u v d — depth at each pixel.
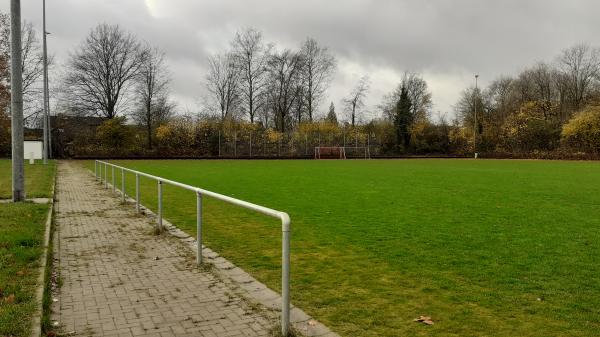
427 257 7.27
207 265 6.77
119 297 5.36
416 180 22.28
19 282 5.41
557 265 6.79
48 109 45.16
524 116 64.00
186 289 5.68
